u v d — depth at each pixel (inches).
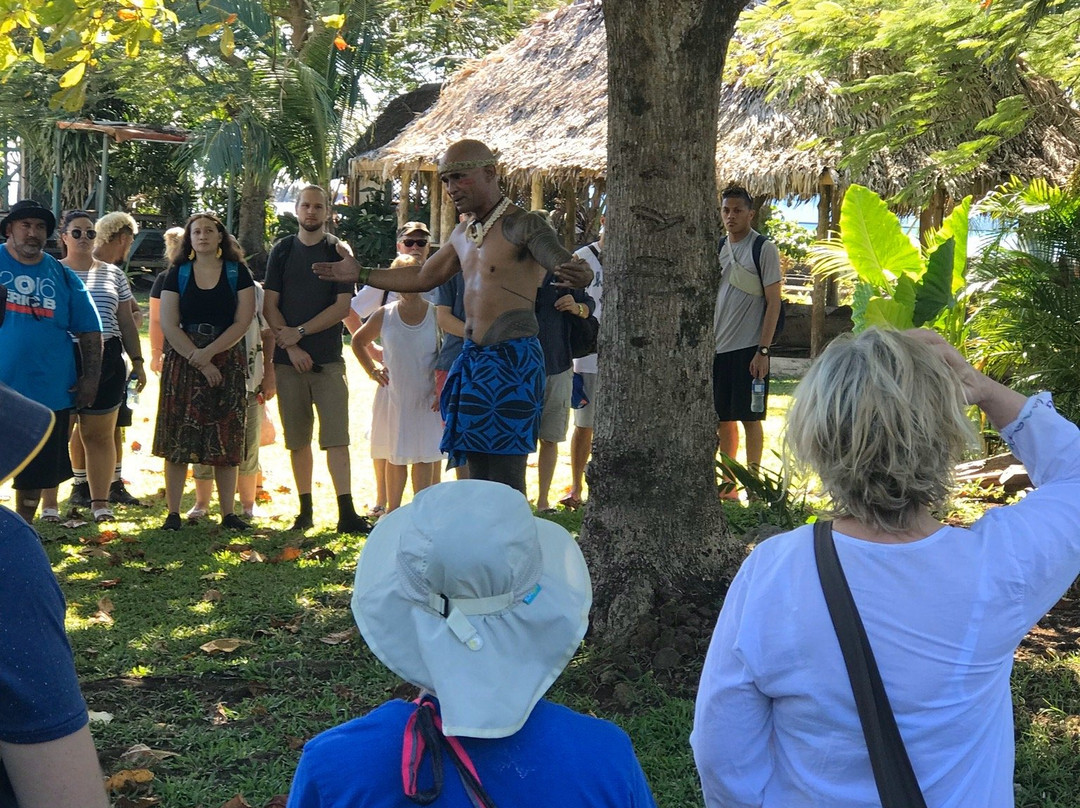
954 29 388.5
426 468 298.2
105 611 225.1
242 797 144.3
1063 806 146.8
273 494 350.0
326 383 292.8
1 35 230.8
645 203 199.5
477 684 65.9
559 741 67.3
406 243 286.5
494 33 1330.0
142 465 390.6
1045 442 83.1
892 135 475.5
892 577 74.2
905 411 74.3
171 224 1263.5
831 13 433.1
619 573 202.1
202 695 182.7
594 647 195.3
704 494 206.5
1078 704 175.9
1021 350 319.6
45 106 1152.8
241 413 290.2
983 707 73.5
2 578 62.2
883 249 342.0
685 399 203.8
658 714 170.9
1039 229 321.1
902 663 72.6
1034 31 390.0
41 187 1381.6
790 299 828.6
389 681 187.0
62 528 295.0
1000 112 447.5
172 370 285.3
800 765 74.5
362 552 72.3
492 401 215.6
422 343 287.1
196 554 272.7
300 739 163.8
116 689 183.3
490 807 64.2
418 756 65.2
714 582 203.8
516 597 68.5
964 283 332.5
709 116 200.1
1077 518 77.4
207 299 284.0
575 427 325.7
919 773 72.1
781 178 550.0
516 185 751.1
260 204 1056.8
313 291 288.7
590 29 766.5
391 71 1375.5
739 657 75.7
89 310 274.1
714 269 206.1
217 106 958.4
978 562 74.7
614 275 204.2
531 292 218.5
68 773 63.6
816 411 77.2
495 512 68.5
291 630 215.2
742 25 474.9
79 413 299.4
